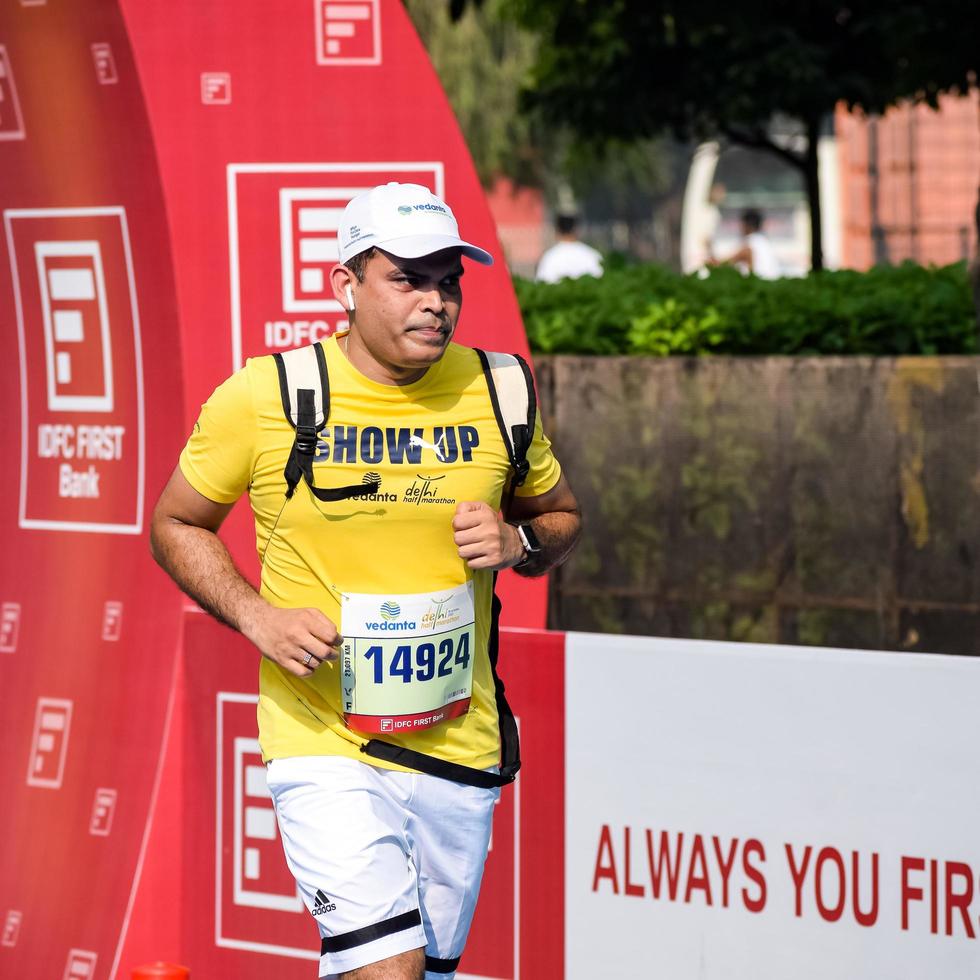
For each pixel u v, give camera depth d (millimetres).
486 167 92938
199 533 11266
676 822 12938
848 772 12188
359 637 10891
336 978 11125
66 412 16438
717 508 22719
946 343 23266
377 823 10969
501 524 10820
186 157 15516
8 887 16406
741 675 12609
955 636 21250
